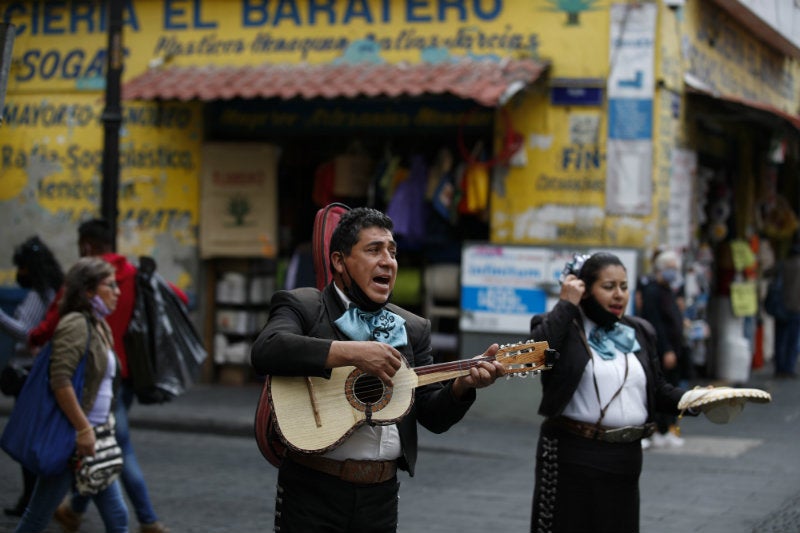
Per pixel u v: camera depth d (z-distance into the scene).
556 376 5.29
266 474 9.80
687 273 13.78
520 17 13.05
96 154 14.74
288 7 13.98
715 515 8.23
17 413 6.13
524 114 12.95
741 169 16.72
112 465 6.18
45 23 14.94
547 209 12.88
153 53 14.47
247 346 14.45
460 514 8.28
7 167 15.08
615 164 12.67
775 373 16.94
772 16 16.25
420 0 13.46
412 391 4.17
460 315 12.65
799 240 19.84
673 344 10.86
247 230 14.11
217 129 14.36
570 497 5.30
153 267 7.59
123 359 7.32
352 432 4.10
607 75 12.70
